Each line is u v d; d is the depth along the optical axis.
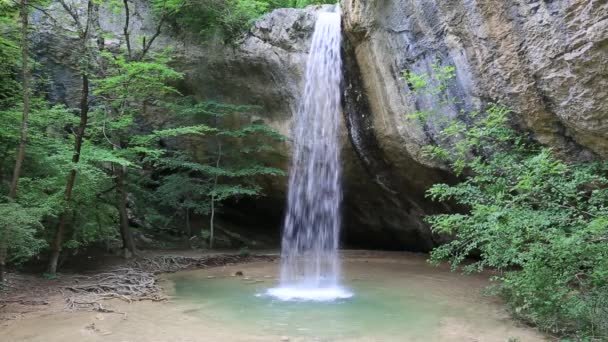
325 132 12.34
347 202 14.20
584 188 6.30
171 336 5.47
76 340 5.29
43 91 13.45
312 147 12.83
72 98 13.88
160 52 14.06
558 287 5.32
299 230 14.34
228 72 13.94
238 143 14.32
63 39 13.69
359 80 10.81
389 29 9.20
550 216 5.27
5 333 5.55
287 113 13.32
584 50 5.62
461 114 8.18
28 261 10.05
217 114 13.55
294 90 12.94
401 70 9.22
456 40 7.62
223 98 14.23
